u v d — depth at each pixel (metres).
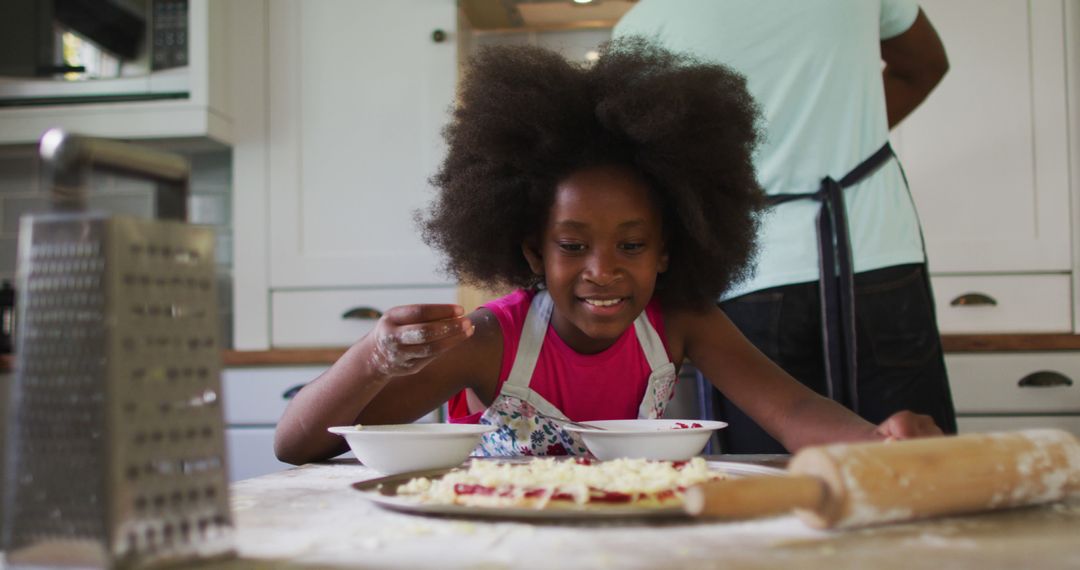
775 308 1.64
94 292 0.47
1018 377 2.23
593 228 1.09
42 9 2.40
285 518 0.67
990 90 2.35
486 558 0.53
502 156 1.20
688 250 1.29
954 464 0.62
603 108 1.11
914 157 2.37
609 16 2.57
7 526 0.48
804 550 0.55
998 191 2.35
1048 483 0.65
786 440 1.17
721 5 1.63
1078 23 2.32
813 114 1.61
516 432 1.27
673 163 1.14
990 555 0.53
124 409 0.47
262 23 2.45
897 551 0.54
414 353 0.98
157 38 2.38
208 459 0.52
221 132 2.42
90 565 0.46
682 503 0.68
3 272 2.75
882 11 1.77
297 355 2.33
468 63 1.30
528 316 1.29
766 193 1.52
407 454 0.94
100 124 2.37
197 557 0.51
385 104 2.44
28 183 2.77
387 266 2.41
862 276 1.60
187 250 0.51
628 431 0.97
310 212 2.44
